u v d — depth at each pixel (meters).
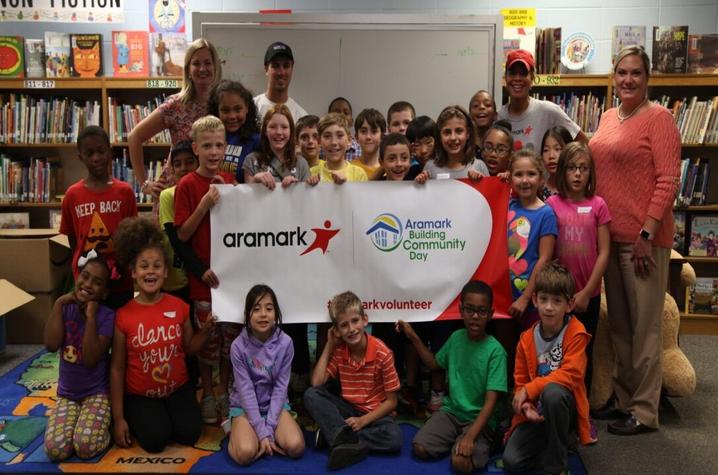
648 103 2.87
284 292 2.81
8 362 3.74
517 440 2.43
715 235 4.78
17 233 4.23
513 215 2.82
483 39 4.45
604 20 4.97
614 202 2.87
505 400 2.81
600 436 2.83
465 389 2.61
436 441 2.52
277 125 2.92
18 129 4.86
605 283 2.97
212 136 2.74
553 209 2.82
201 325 2.83
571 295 2.45
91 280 2.58
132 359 2.64
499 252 2.80
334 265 2.82
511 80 3.50
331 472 2.40
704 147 5.02
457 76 4.49
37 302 4.09
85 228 3.01
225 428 2.67
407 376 3.02
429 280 2.82
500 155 3.12
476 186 2.81
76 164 5.19
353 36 4.43
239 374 2.62
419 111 4.52
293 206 2.80
